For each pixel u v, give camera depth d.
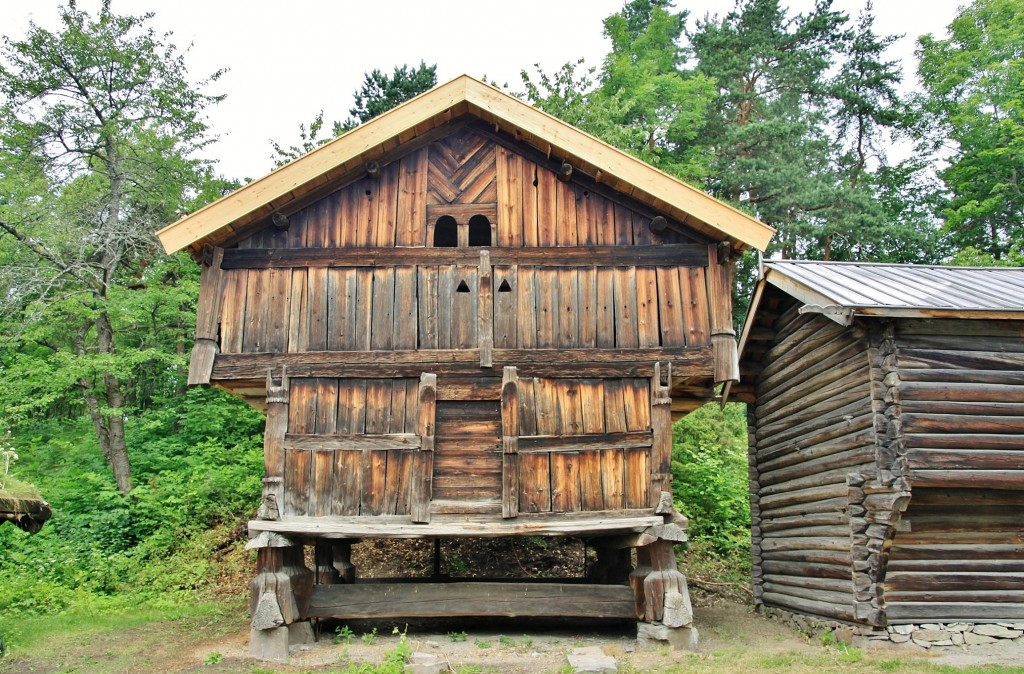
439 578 13.20
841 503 10.91
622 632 10.92
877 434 9.74
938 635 9.93
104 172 19.70
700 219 10.29
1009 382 9.97
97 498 16.53
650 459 10.13
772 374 13.77
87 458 18.84
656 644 9.80
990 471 9.59
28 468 18.62
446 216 11.40
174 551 15.34
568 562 15.61
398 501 9.97
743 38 33.16
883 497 9.70
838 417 10.98
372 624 11.44
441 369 10.32
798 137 30.44
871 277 11.84
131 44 18.89
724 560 16.42
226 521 16.39
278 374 10.30
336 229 10.78
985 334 10.16
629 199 10.90
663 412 10.16
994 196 28.45
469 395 10.26
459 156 11.08
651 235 10.83
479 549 15.99
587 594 10.20
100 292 19.11
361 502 9.96
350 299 10.57
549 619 11.88
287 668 8.93
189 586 13.85
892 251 28.52
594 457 10.13
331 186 10.87
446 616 11.18
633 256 10.73
